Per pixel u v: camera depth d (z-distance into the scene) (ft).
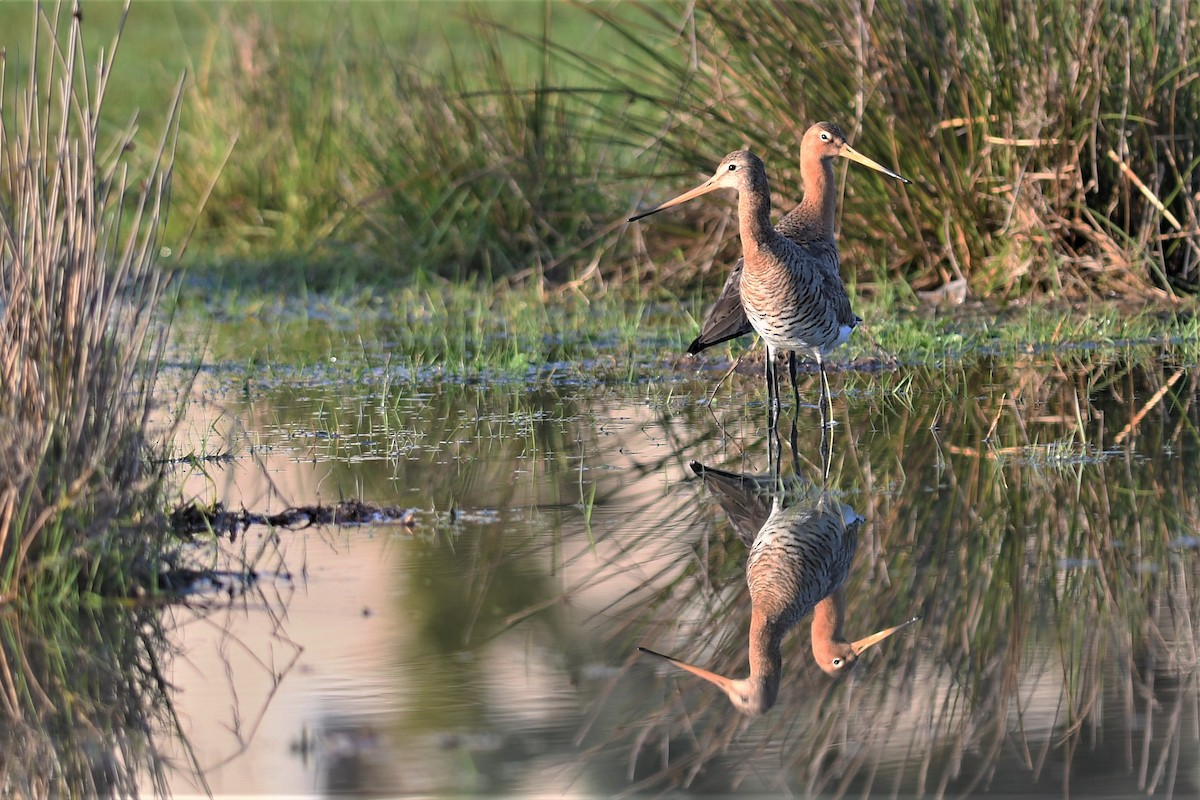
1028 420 39.04
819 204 44.11
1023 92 53.88
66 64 28.50
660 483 34.76
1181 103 54.13
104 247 28.78
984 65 54.19
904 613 26.35
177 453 38.11
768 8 54.90
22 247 28.02
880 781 20.80
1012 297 54.65
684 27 57.47
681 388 45.50
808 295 38.68
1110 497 32.01
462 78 70.59
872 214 56.03
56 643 25.94
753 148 56.24
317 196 71.92
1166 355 46.68
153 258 30.66
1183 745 21.34
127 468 29.40
